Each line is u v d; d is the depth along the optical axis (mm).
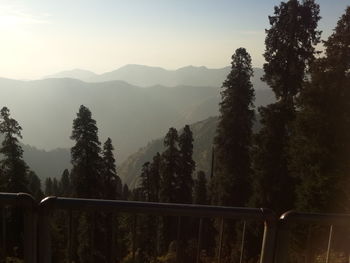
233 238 27547
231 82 36188
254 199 30344
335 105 24656
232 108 36094
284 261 3707
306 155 25453
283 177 29203
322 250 11188
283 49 29609
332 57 24984
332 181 23938
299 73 29469
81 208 3609
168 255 9133
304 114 25750
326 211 23953
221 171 36375
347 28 25109
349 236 3834
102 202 3615
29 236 3609
